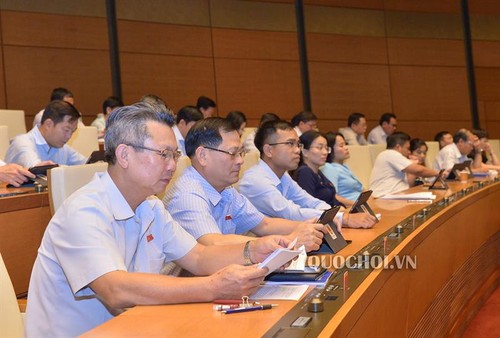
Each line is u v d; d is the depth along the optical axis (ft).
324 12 30.09
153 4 26.03
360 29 30.81
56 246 5.97
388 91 31.19
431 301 9.80
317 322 4.69
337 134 16.80
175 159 6.28
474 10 32.83
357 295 5.41
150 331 4.66
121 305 5.56
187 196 8.38
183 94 26.55
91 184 6.26
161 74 26.03
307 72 29.60
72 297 6.17
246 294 5.52
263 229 9.52
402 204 13.30
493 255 16.39
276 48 28.99
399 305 7.32
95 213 5.98
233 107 27.81
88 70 24.25
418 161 21.56
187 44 26.78
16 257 9.36
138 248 6.64
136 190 6.24
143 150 6.08
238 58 28.04
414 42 31.81
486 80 32.96
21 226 9.46
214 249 6.90
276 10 29.04
